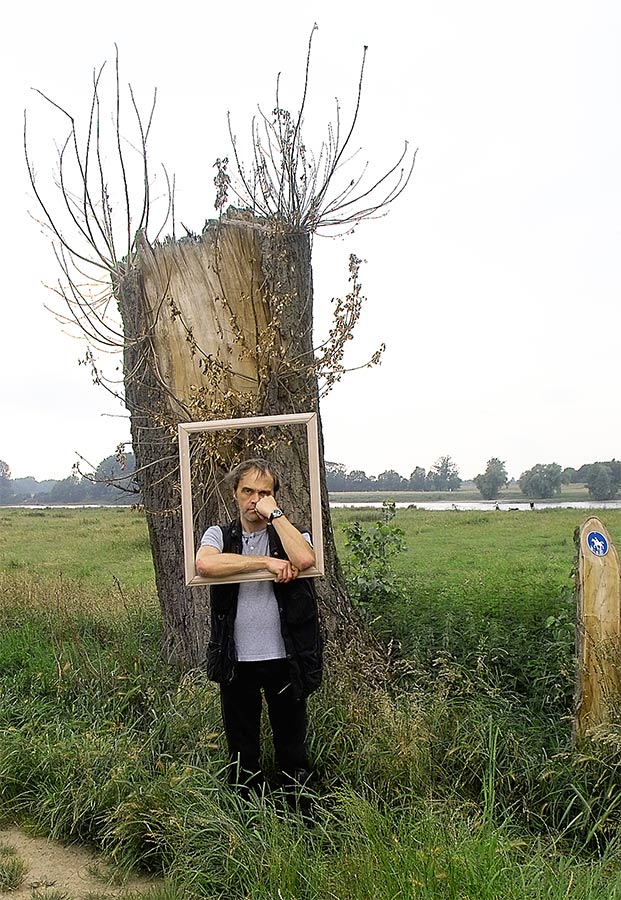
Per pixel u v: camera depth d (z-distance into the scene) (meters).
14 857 4.80
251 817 4.57
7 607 10.44
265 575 4.77
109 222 6.75
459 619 7.36
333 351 6.67
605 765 4.92
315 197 6.91
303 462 6.84
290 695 4.88
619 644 5.33
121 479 7.21
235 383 6.78
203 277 6.79
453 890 3.62
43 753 5.63
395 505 8.84
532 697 6.30
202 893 4.18
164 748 5.70
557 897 3.68
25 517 41.75
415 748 5.18
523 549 20.62
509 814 4.77
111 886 4.49
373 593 8.25
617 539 16.66
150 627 8.64
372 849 3.94
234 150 6.92
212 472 6.72
